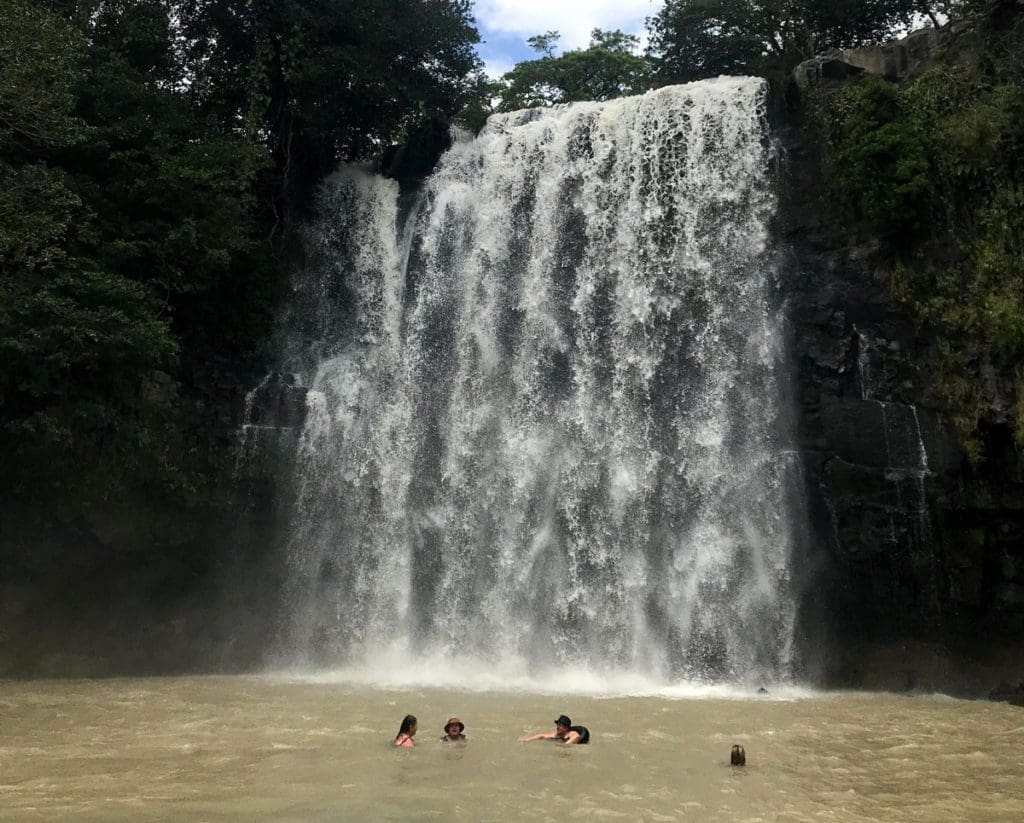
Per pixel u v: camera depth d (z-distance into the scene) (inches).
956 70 964.0
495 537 992.9
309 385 1115.3
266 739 518.0
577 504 969.5
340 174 1279.5
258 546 1009.5
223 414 1028.5
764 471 916.6
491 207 1160.2
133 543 934.4
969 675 834.8
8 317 781.9
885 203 917.8
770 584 883.4
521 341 1075.3
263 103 1192.2
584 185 1103.0
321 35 1214.3
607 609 920.3
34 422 805.2
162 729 555.8
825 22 1438.2
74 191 940.0
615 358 1018.1
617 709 657.6
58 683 823.1
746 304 983.6
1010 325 831.7
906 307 915.4
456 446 1056.2
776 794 406.9
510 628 948.0
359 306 1194.0
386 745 497.4
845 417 898.1
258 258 1106.1
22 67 789.9
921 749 537.3
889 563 860.6
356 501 1055.6
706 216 1027.9
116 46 1090.1
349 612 1006.4
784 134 1032.8
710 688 818.8
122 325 850.8
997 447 848.9
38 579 917.2
